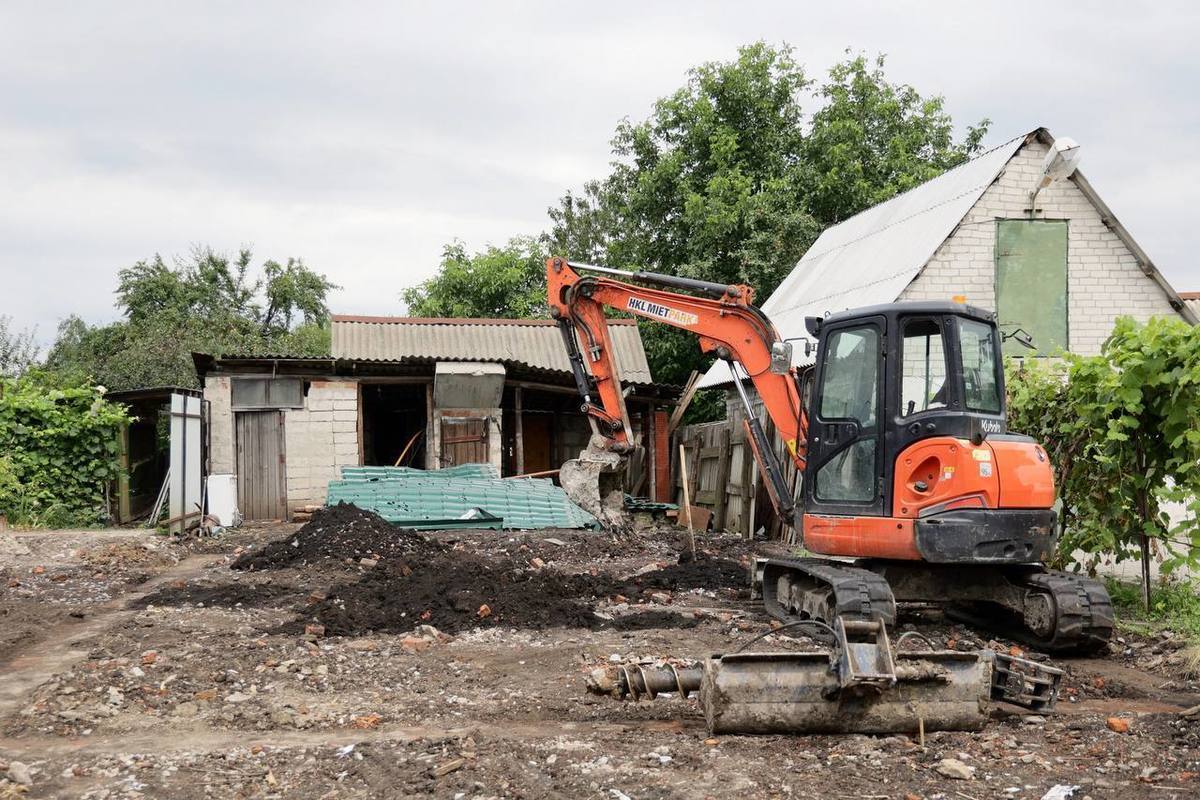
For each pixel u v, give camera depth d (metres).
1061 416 10.80
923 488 8.48
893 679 5.63
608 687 6.76
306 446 19.98
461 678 7.39
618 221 41.47
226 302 39.19
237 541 16.39
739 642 8.54
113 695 6.79
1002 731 5.99
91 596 11.06
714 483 21.03
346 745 5.79
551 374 20.73
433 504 16.72
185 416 17.62
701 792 4.89
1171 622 9.04
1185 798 4.85
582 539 15.46
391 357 21.16
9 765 5.44
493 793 4.94
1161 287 15.41
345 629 8.98
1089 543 10.42
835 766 5.32
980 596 8.95
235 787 5.17
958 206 15.80
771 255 24.19
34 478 18.59
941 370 8.62
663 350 25.95
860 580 8.11
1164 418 9.50
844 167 25.22
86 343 34.69
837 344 9.31
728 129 26.34
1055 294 15.42
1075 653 8.40
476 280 33.50
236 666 7.51
